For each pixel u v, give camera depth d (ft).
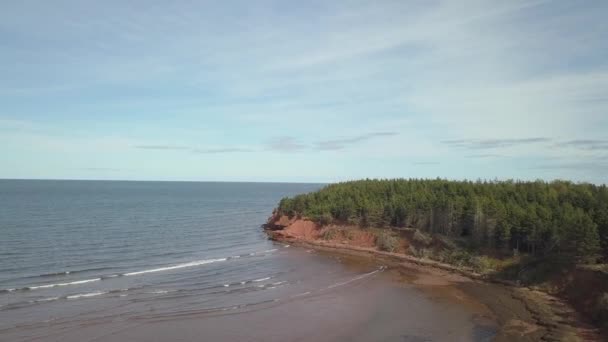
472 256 203.00
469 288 165.07
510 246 204.74
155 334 107.55
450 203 237.45
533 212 198.18
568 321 124.98
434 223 244.42
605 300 125.08
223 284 161.48
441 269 199.31
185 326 114.32
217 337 107.76
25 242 231.09
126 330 108.99
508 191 260.62
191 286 156.56
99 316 117.91
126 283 157.17
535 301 145.28
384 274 188.55
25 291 141.38
